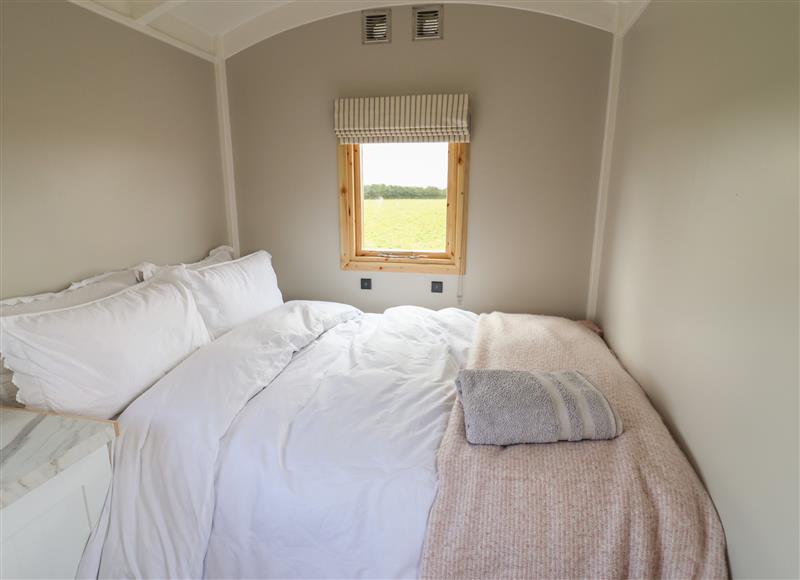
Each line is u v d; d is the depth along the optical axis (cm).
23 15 159
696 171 135
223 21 262
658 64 177
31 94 163
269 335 191
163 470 135
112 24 198
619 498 114
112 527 133
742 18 111
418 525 119
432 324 240
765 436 94
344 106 264
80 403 140
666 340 154
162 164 233
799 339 84
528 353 192
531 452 129
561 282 275
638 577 108
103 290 183
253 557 129
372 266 293
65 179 178
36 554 114
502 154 264
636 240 194
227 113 285
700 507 113
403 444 136
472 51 256
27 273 164
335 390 163
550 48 249
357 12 262
